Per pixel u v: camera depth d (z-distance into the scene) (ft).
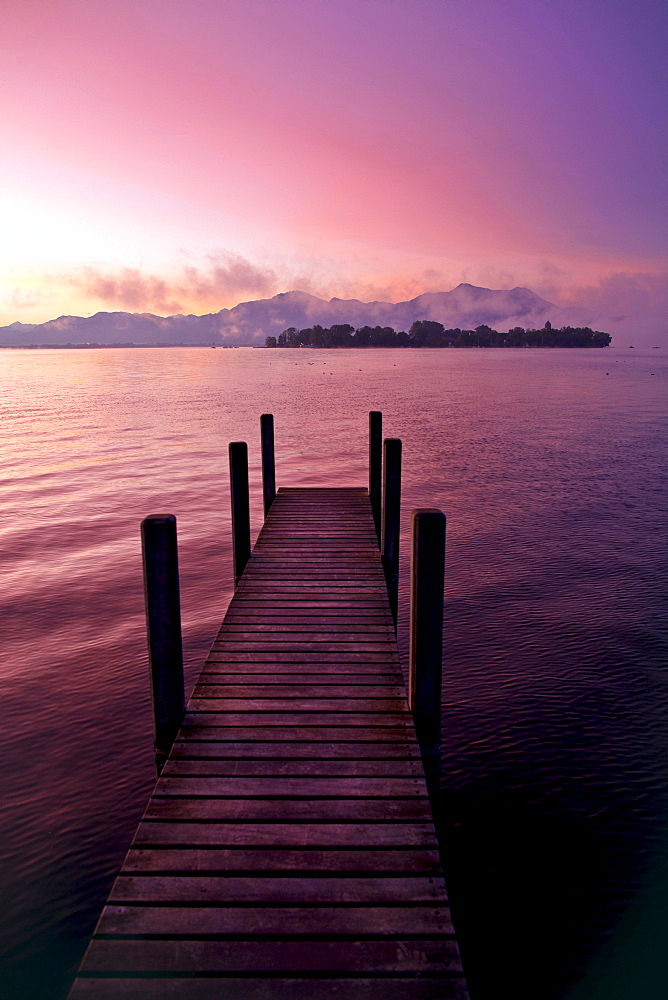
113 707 24.82
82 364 481.46
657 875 17.03
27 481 66.95
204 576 39.52
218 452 85.71
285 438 99.40
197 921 8.93
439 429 108.68
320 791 11.97
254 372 328.29
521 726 23.54
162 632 13.37
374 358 616.80
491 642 29.89
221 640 18.76
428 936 8.74
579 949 15.02
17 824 18.74
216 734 13.88
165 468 74.49
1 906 15.93
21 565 41.06
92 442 94.02
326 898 9.37
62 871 17.03
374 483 34.81
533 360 540.11
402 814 11.31
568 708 24.63
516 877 17.02
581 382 241.76
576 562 40.75
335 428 110.63
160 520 12.93
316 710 14.92
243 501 25.02
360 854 10.31
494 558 41.57
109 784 20.54
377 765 12.81
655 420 121.29
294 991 7.91
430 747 14.33
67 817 19.04
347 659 17.53
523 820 19.02
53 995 13.71
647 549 43.39
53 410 139.64
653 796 19.97
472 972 14.44
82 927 15.35
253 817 11.19
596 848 17.97
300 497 38.83
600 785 20.47
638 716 24.09
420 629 13.92
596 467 73.92
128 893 9.43
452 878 16.97
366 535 30.07
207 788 12.03
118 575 39.29
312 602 21.65
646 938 15.25
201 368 388.16
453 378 269.23
